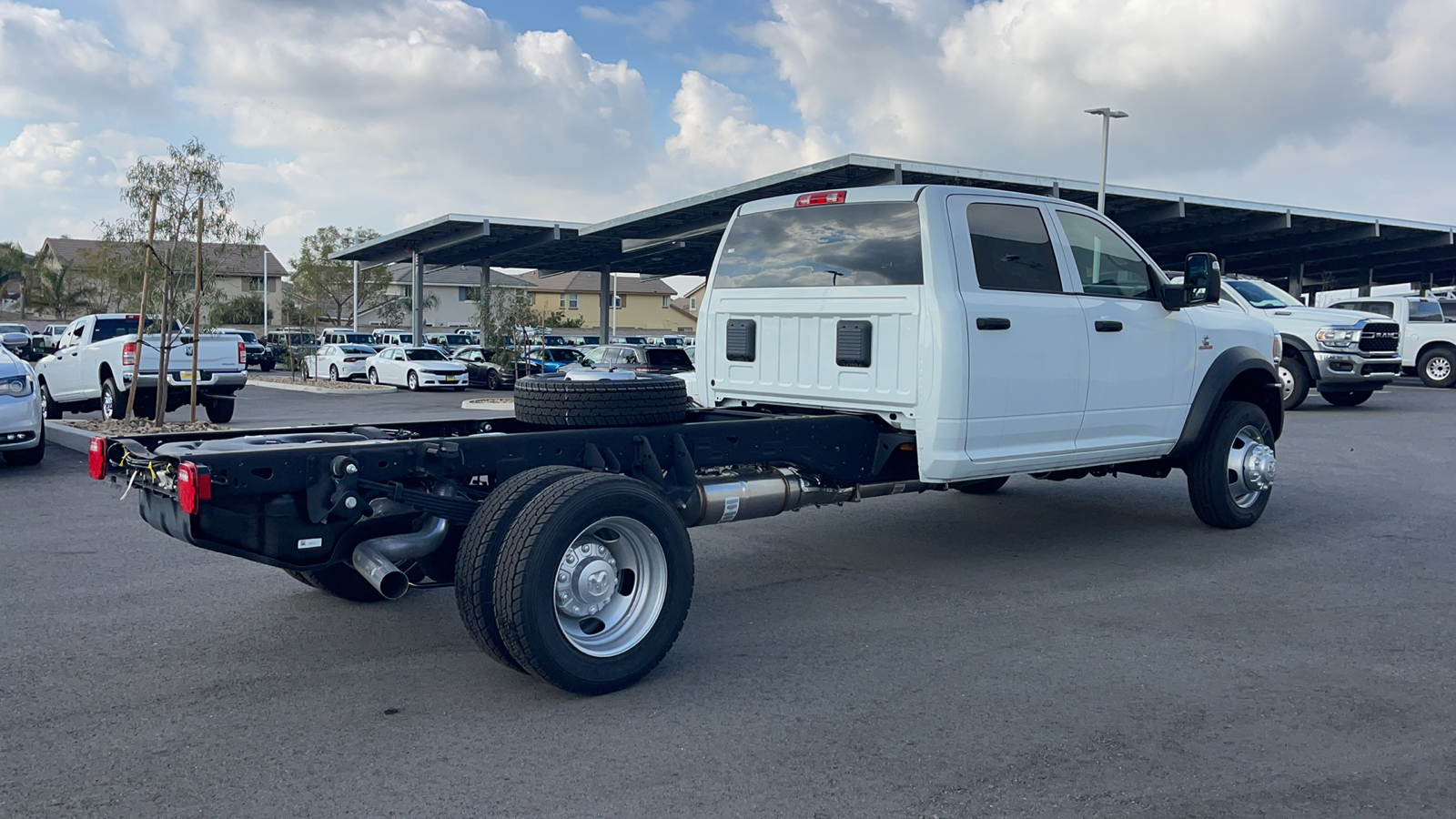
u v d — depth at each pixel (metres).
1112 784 3.51
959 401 5.73
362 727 4.01
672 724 4.04
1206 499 7.50
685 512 5.33
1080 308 6.40
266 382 34.25
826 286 6.32
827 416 5.95
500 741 3.88
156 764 3.66
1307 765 3.66
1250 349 7.66
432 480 4.67
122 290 17.70
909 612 5.61
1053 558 6.88
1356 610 5.64
